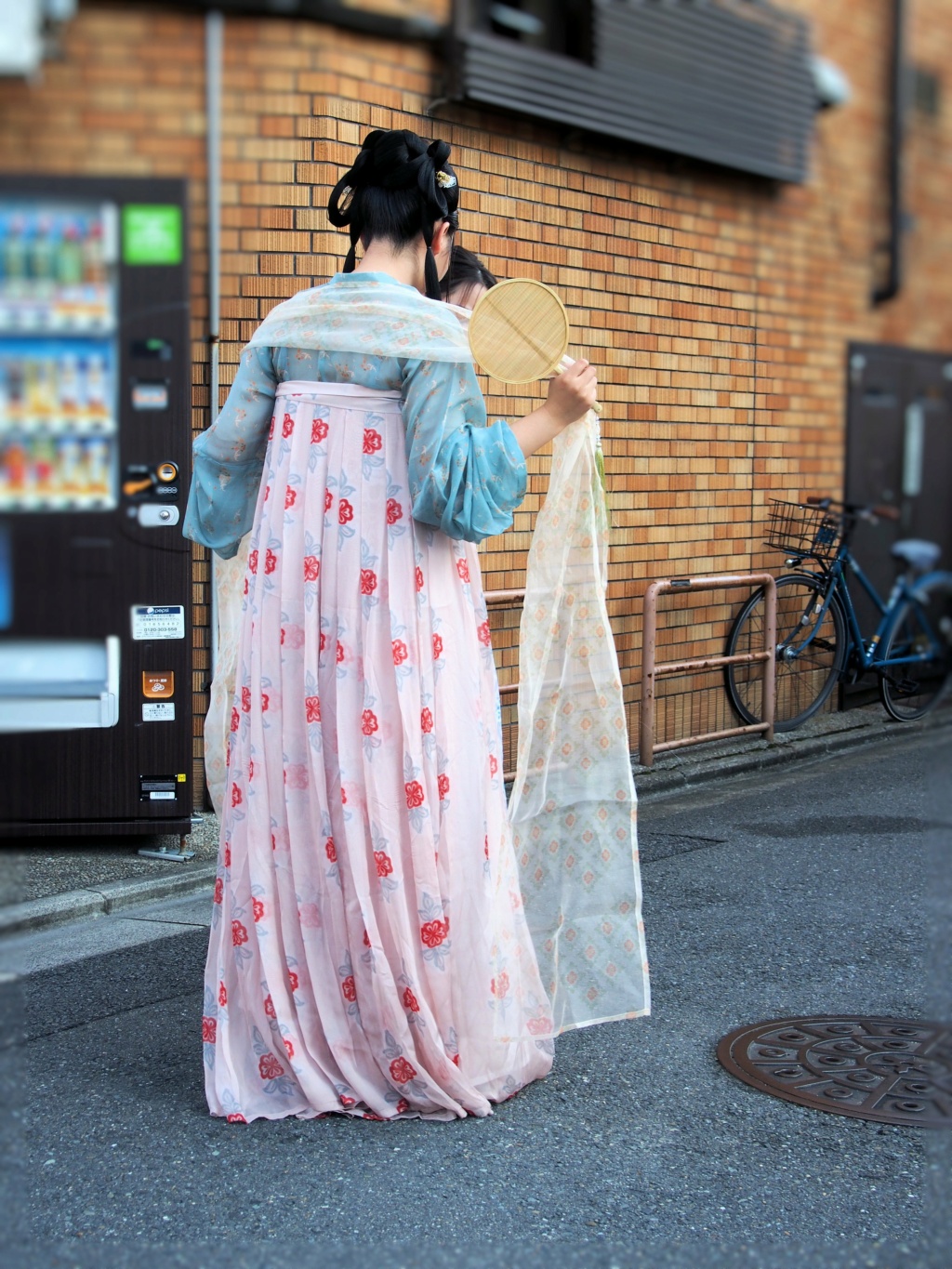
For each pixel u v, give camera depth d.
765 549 6.90
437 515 2.49
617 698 2.82
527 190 4.97
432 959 2.54
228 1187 2.34
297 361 2.59
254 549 2.64
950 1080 1.66
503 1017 2.63
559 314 2.50
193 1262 2.07
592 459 2.81
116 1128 2.61
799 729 7.26
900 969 3.65
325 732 2.56
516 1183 2.36
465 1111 2.65
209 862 4.70
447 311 2.55
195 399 4.87
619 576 6.25
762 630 7.01
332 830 2.55
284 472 2.59
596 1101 2.74
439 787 2.55
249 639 2.63
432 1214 2.23
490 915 2.60
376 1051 2.60
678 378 4.72
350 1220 2.22
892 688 7.09
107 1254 2.09
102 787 4.68
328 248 4.75
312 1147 2.50
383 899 2.53
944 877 1.61
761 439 2.73
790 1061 2.97
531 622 2.80
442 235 2.69
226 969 2.69
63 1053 3.05
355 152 4.74
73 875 4.54
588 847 2.84
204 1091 2.80
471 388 2.54
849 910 4.24
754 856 4.96
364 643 2.53
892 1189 2.34
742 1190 2.33
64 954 3.86
